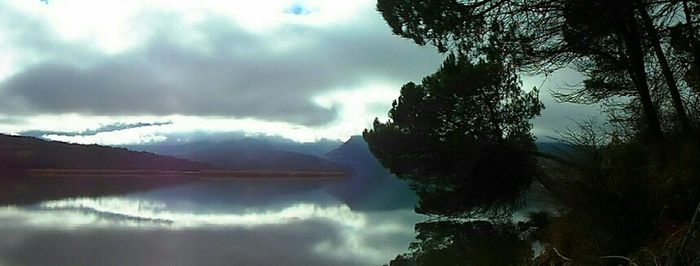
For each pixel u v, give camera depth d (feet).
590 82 33.04
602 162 28.94
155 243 73.10
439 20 24.82
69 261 58.95
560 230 30.09
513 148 62.49
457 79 63.72
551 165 35.42
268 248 69.15
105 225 94.17
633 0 21.02
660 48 25.39
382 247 69.67
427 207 72.59
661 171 26.16
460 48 26.09
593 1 21.53
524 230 66.69
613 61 29.01
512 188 62.23
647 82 28.99
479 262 52.31
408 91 69.92
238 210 134.10
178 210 130.82
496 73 60.29
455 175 68.08
